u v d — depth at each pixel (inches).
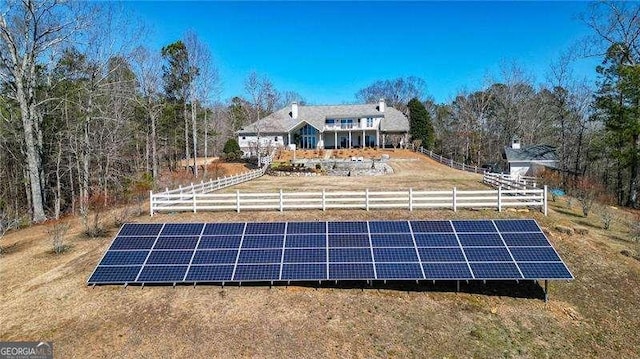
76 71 1381.6
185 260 550.3
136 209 895.7
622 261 633.0
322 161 2144.4
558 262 534.3
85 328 444.8
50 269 596.7
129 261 550.3
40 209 1069.1
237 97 4104.3
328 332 446.0
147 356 401.1
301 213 770.8
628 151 1461.6
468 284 544.7
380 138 2790.4
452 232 592.4
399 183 1347.2
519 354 425.4
